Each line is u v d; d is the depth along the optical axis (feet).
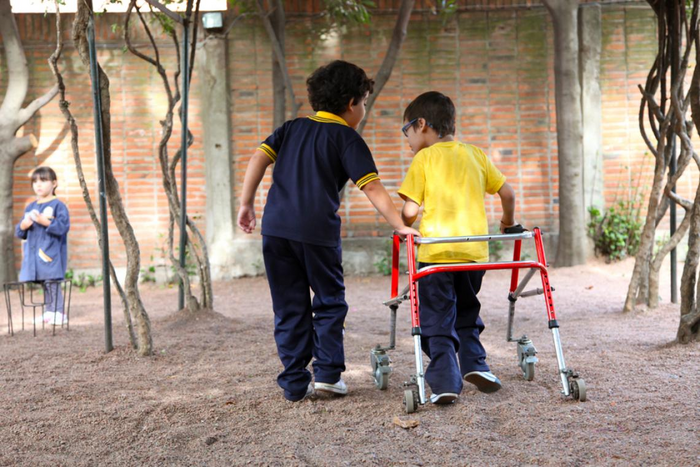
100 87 16.29
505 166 35.29
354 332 19.80
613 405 11.35
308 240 11.54
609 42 34.88
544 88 35.17
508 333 13.53
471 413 11.06
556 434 10.06
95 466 9.52
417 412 11.32
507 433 10.28
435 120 12.37
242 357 16.55
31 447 10.32
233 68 34.65
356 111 12.28
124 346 17.49
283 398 12.48
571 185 33.86
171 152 34.53
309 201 11.60
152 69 34.42
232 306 26.55
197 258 21.77
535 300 25.23
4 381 14.40
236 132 34.83
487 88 35.19
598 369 13.87
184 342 18.24
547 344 16.99
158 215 34.60
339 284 12.16
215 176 34.76
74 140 16.48
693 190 34.30
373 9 34.81
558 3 33.27
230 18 34.27
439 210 11.94
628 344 16.56
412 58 35.04
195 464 9.50
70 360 16.35
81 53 16.12
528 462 9.12
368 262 35.14
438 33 35.04
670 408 11.12
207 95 34.55
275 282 12.02
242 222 12.15
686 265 16.25
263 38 34.53
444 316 11.89
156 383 14.11
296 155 11.85
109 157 16.53
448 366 11.56
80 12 15.71
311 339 12.19
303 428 10.80
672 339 16.96
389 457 9.43
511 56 35.17
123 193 34.45
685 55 19.26
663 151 20.70
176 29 34.19
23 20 33.81
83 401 12.76
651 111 20.84
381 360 12.82
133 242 16.75
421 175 12.07
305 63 34.83
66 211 22.77
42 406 12.50
